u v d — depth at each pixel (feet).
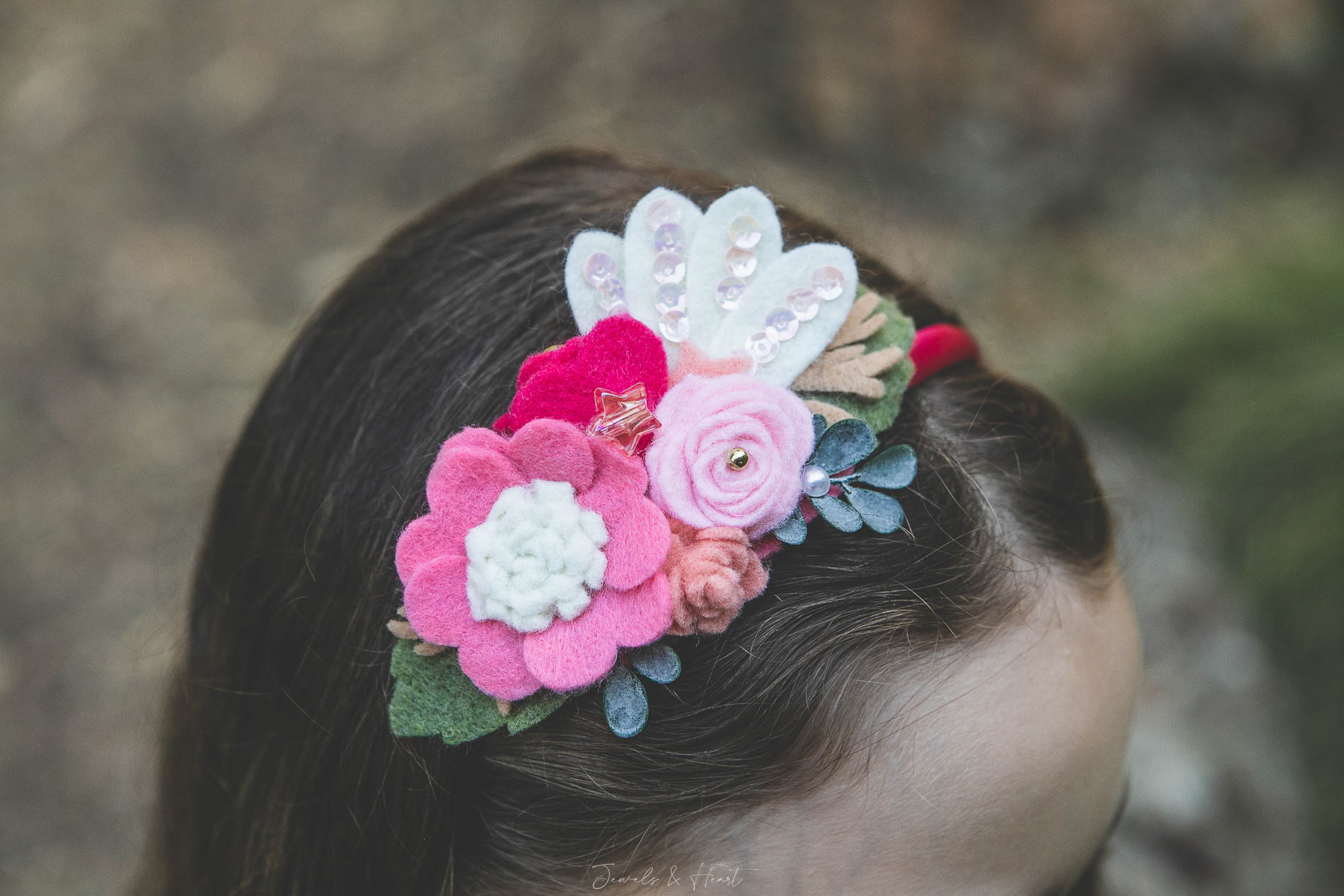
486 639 1.26
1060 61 5.65
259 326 4.11
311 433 1.48
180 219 4.55
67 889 2.78
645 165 1.61
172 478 3.58
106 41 5.31
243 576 1.53
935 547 1.31
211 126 4.90
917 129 5.43
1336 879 2.81
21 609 3.35
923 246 5.18
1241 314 4.08
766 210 1.32
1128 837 2.54
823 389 1.30
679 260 1.31
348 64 5.10
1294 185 5.81
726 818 1.30
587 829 1.31
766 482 1.24
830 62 5.24
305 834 1.45
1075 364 4.50
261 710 1.50
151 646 3.12
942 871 1.32
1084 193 5.73
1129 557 2.14
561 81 4.99
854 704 1.29
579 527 1.24
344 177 4.72
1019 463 1.40
